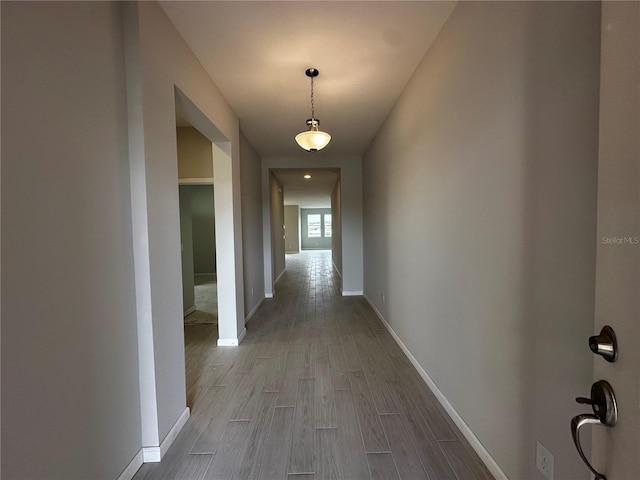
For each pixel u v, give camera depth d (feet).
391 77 8.70
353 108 10.99
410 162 8.94
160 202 5.76
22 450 3.24
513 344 4.41
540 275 3.85
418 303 8.56
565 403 3.48
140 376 5.41
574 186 3.29
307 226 58.13
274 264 22.17
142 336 5.38
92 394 4.25
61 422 3.73
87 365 4.17
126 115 5.15
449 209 6.41
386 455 5.50
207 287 23.61
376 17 6.20
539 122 3.80
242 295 11.94
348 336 11.87
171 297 6.13
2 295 3.05
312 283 23.30
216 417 6.73
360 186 18.90
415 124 8.42
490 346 5.00
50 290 3.60
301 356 10.00
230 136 10.71
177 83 6.55
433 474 5.06
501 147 4.58
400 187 10.09
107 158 4.64
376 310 14.90
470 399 5.71
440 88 6.73
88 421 4.17
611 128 1.92
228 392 7.78
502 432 4.73
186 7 5.83
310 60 7.75
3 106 3.09
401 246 10.16
